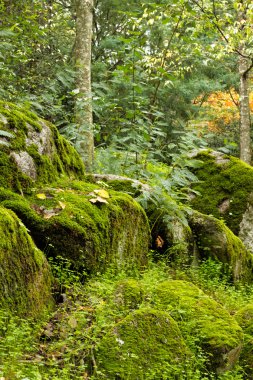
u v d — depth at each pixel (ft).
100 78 49.11
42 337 13.89
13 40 30.27
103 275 17.87
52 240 17.16
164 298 17.04
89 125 27.37
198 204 31.37
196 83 61.87
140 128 25.09
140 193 23.75
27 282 14.46
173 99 59.47
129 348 13.87
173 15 31.73
